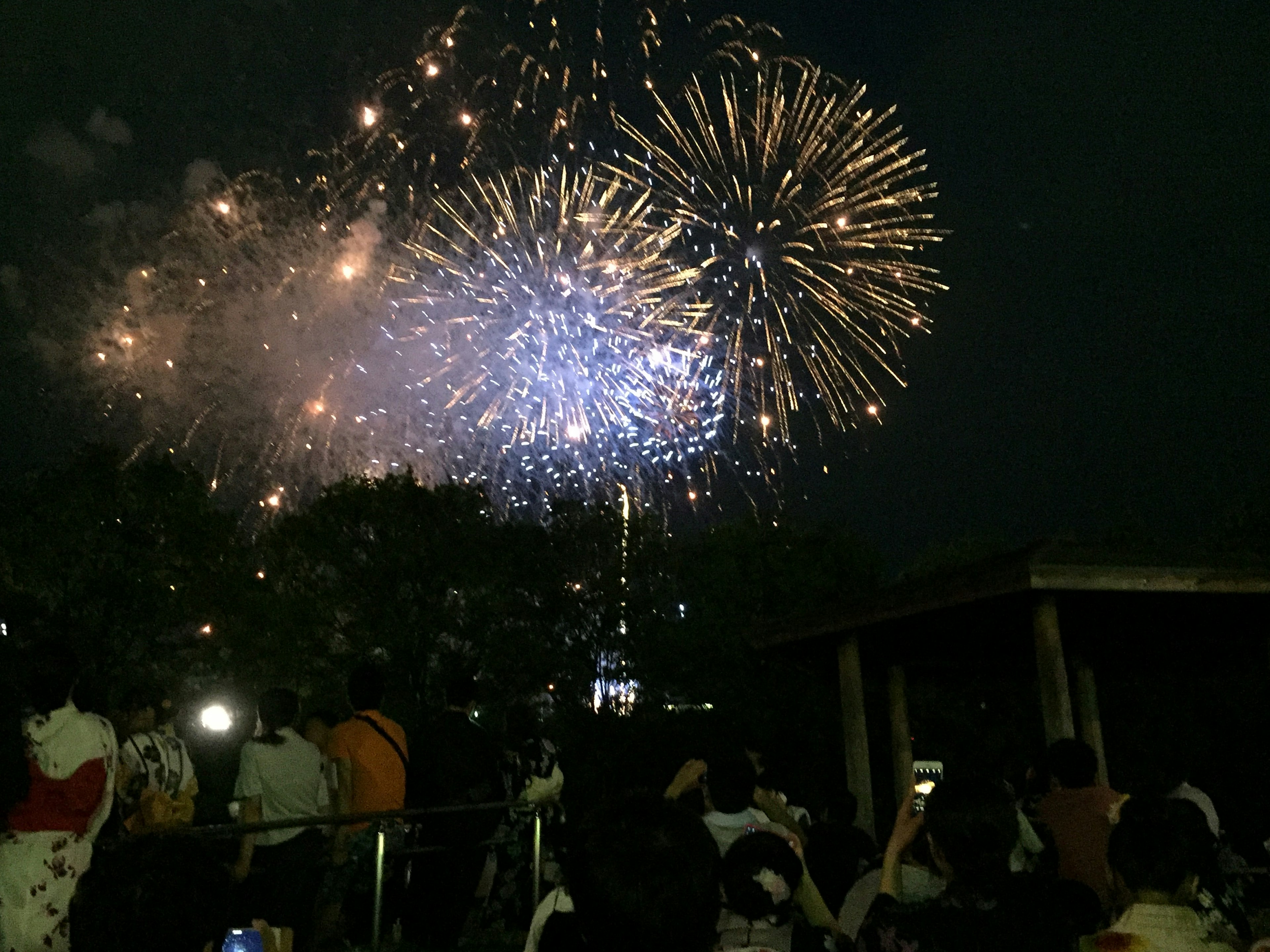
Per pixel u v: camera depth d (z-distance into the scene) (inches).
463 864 272.5
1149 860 127.3
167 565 866.1
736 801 169.8
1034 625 321.7
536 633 820.6
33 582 836.0
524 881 288.0
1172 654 463.2
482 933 286.2
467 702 292.0
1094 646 449.1
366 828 253.3
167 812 206.4
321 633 857.5
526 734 304.0
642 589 834.2
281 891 233.5
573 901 93.7
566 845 113.3
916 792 151.1
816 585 803.4
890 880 139.9
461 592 840.9
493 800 282.5
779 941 126.7
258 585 898.7
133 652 862.5
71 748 162.7
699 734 635.5
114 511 852.0
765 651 481.4
